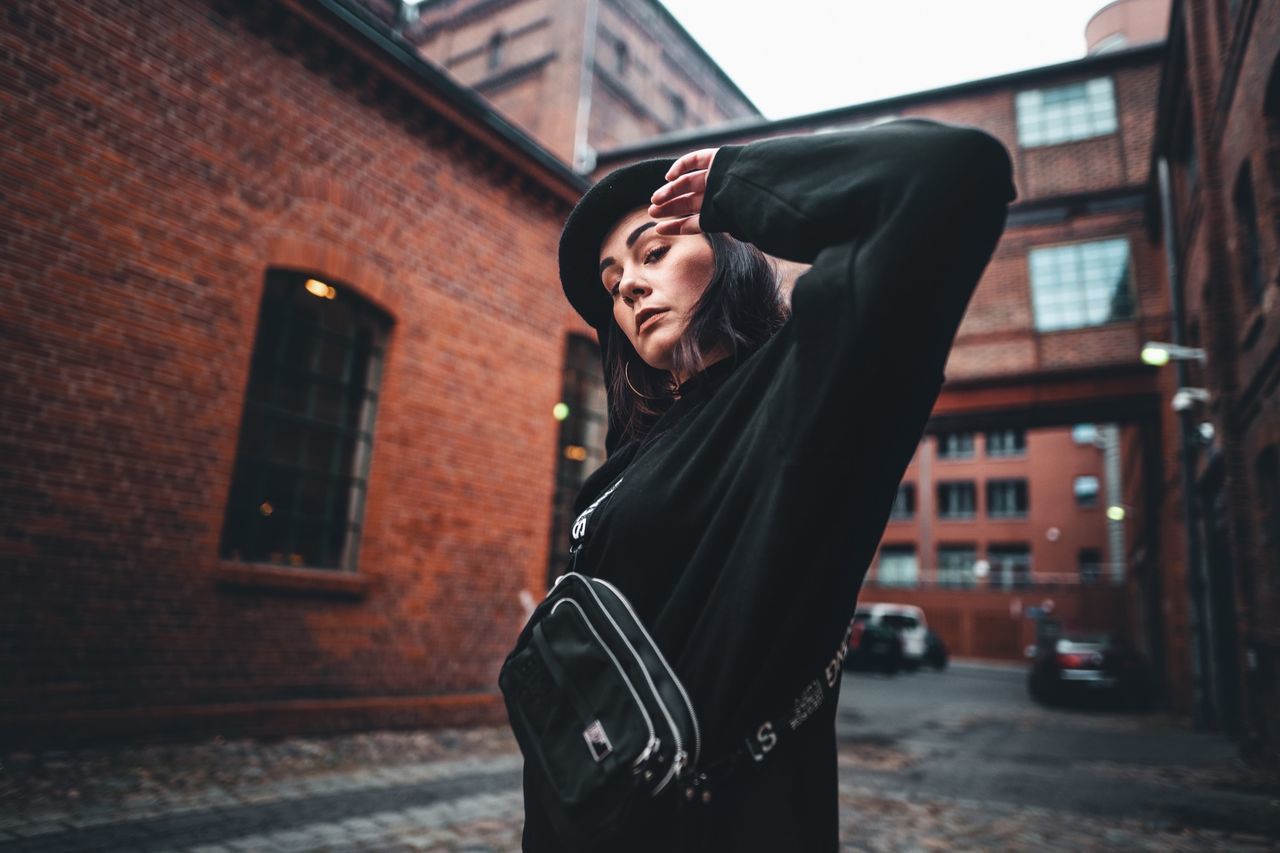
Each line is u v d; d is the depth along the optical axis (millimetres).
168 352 5469
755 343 853
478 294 8031
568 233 1013
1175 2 9609
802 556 660
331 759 5449
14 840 3268
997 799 5555
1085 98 15031
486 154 8117
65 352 4949
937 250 565
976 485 37625
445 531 7520
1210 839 4531
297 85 6445
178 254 5570
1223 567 10055
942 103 15859
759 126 17188
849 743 8461
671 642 705
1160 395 13516
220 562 5672
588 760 649
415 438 7297
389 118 7195
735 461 724
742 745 676
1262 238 6770
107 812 3754
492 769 5574
